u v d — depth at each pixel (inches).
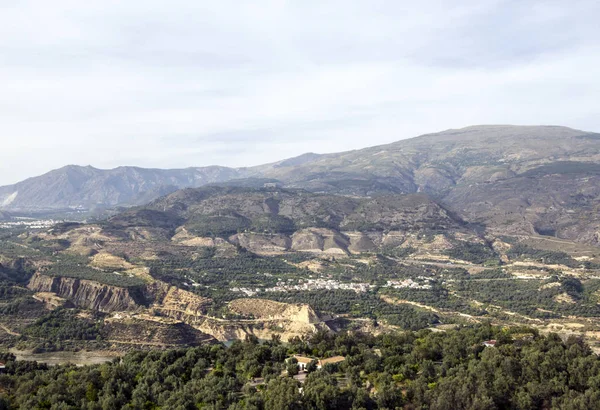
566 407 6254.9
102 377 7455.7
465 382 6786.4
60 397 6732.3
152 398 7027.6
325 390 6648.6
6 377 7519.7
